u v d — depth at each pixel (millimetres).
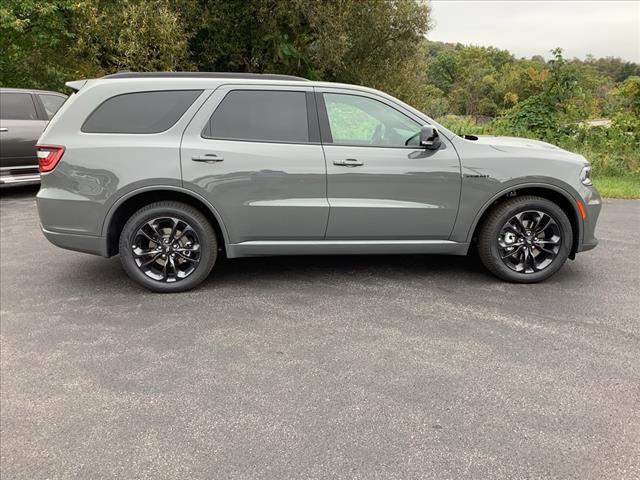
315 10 20172
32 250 5977
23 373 3248
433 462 2418
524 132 12734
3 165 8961
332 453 2488
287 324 3920
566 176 4539
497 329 3793
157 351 3520
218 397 2965
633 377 3127
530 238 4652
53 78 19203
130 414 2818
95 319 4051
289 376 3182
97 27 17562
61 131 4352
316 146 4430
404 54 26922
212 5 20688
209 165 4332
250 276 5008
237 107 4438
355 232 4539
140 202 4562
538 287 4648
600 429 2645
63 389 3064
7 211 8141
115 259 5637
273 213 4434
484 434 2613
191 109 4387
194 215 4449
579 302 4289
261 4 20391
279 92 4477
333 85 4543
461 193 4512
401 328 3830
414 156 4469
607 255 5617
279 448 2529
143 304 4348
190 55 20656
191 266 4590
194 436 2627
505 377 3139
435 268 5203
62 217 4383
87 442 2596
